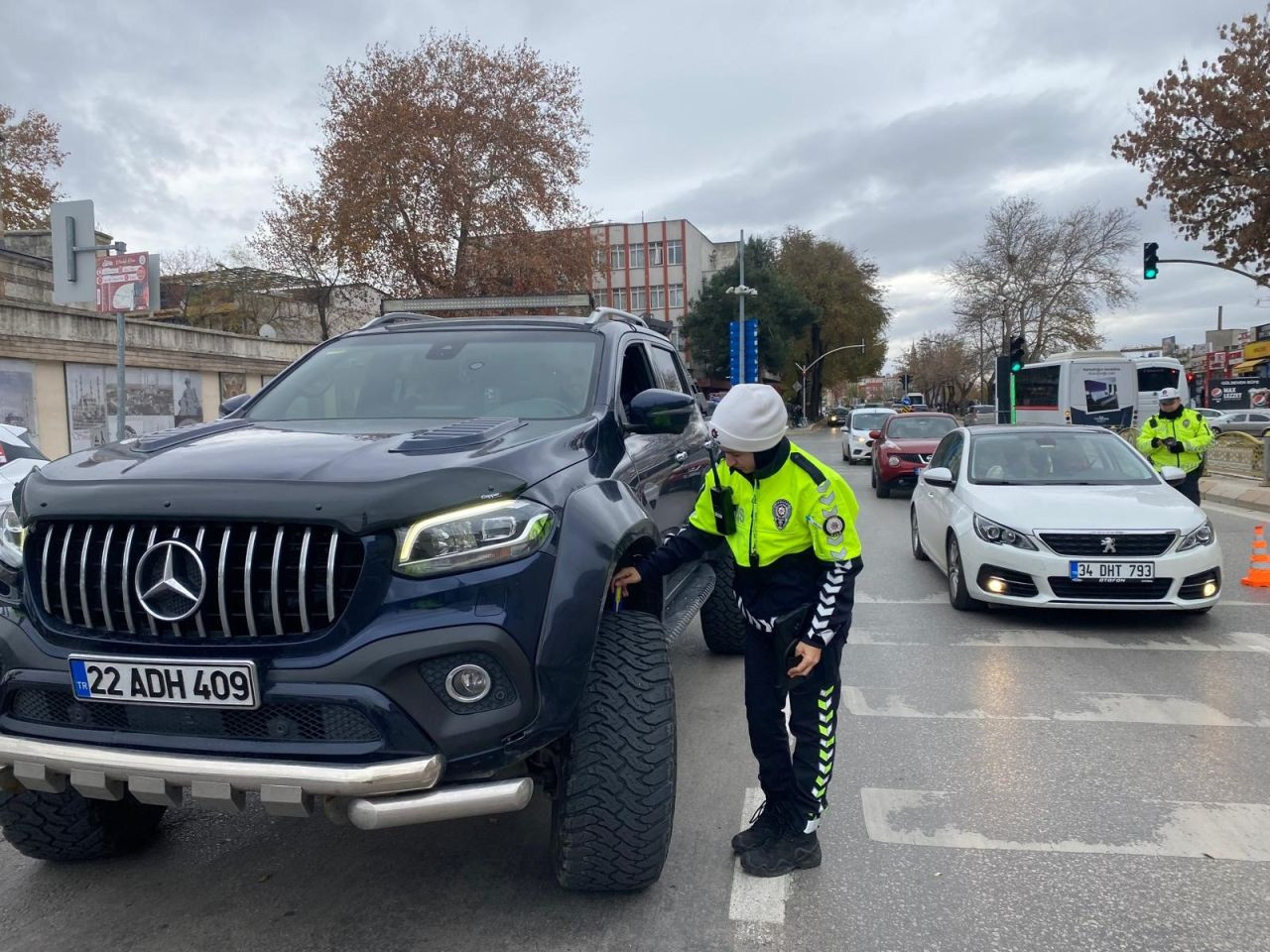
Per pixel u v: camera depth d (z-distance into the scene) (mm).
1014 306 46875
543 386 4004
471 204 27609
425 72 27156
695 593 4531
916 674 5676
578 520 2850
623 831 2832
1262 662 5805
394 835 3637
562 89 28547
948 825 3617
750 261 63062
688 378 5941
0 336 13812
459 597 2531
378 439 3117
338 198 26766
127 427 16719
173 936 2932
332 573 2488
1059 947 2787
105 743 2600
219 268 35500
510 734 2572
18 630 2711
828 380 76250
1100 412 25734
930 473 8102
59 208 8391
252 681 2457
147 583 2578
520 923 2963
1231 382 44219
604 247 31438
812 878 3223
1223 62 22562
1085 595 6566
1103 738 4551
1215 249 23703
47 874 3367
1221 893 3078
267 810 2461
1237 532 11430
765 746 3309
